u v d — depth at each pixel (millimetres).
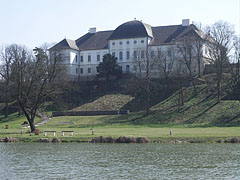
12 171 72125
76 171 71500
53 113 178375
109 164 76938
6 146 101625
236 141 102125
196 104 164875
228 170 70750
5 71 176375
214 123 145000
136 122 155000
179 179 65125
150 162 78250
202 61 199375
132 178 66188
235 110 153125
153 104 178625
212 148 93062
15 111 192125
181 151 89625
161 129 130250
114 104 186375
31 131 129250
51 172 70938
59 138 110125
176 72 190125
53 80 147000
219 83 164875
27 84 133375
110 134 113250
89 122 160250
